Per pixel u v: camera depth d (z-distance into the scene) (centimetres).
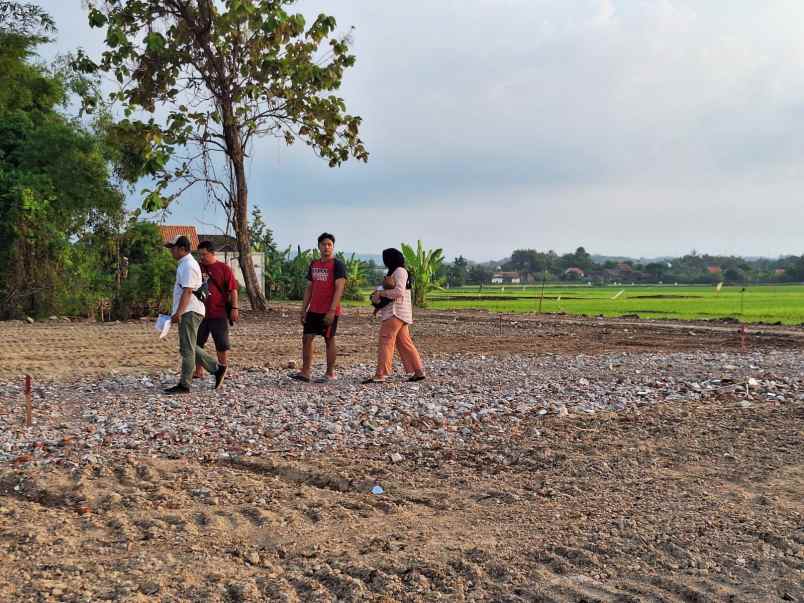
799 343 1800
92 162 2861
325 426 781
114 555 438
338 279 1094
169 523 495
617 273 18050
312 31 2872
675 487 572
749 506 525
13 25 2802
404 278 1087
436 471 630
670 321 2720
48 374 1210
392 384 1075
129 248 2995
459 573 415
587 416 848
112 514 508
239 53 2833
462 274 13188
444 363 1345
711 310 3859
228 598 385
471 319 2795
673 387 1044
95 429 767
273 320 2583
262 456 670
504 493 561
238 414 842
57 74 3125
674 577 411
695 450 685
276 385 1073
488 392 1006
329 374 1125
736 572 417
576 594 391
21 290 2594
